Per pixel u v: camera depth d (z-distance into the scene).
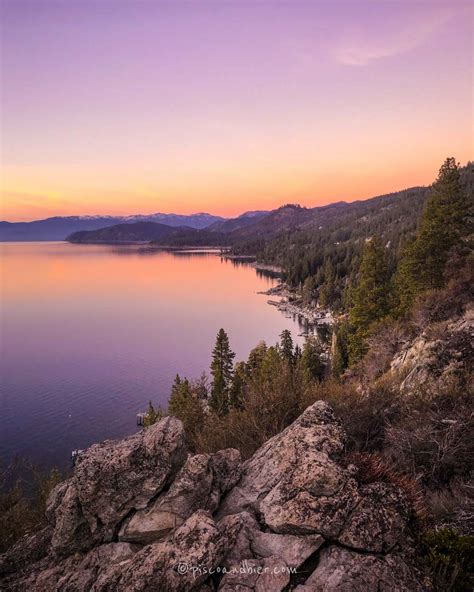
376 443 11.71
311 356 64.75
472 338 19.36
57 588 6.55
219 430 15.58
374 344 31.56
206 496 7.56
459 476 9.16
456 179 39.03
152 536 7.22
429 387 14.88
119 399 82.19
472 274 29.86
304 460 7.54
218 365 57.88
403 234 183.88
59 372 98.56
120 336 131.75
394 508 6.52
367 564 5.74
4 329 143.25
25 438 65.50
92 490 7.44
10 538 12.61
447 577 5.78
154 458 7.79
